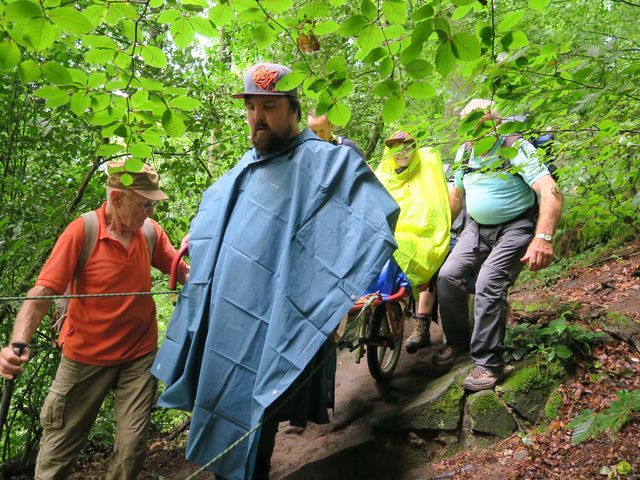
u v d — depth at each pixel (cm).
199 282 263
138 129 230
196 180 453
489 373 339
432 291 418
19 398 389
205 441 249
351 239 241
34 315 267
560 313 387
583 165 290
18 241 339
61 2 162
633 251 499
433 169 365
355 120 633
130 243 296
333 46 511
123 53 204
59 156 390
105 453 416
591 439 296
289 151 261
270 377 232
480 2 175
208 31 200
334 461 342
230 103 465
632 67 183
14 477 384
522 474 292
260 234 251
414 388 380
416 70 169
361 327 369
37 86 358
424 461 334
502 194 345
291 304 237
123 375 297
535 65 197
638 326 355
